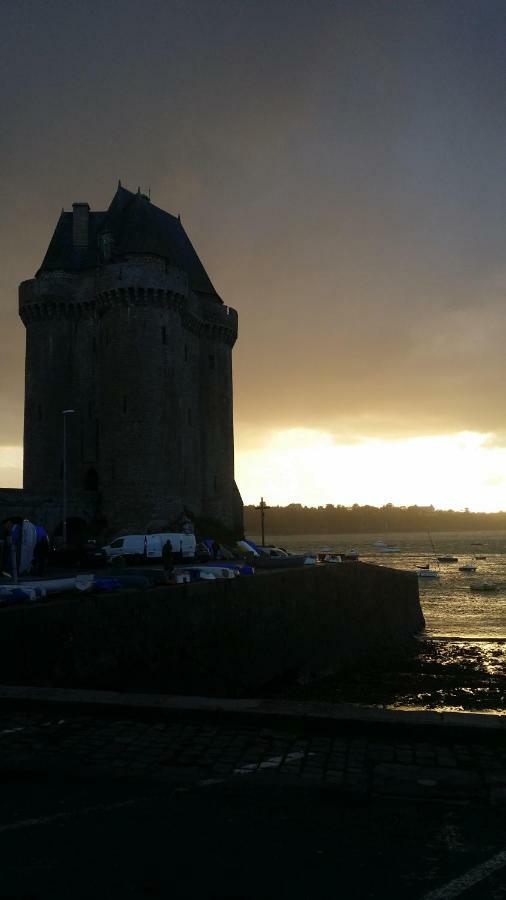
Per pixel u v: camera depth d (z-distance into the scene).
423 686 23.11
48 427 58.97
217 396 66.75
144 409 53.50
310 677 25.16
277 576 24.06
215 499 65.31
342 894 4.27
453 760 6.52
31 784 6.02
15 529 21.30
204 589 19.22
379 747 6.91
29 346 60.88
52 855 4.76
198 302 65.00
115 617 15.12
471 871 4.55
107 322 55.25
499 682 23.77
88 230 62.84
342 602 29.86
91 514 53.53
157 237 56.28
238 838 5.01
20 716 8.01
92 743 7.02
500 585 85.50
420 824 5.25
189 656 18.02
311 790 5.85
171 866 4.61
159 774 6.16
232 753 6.72
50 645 13.02
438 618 53.12
